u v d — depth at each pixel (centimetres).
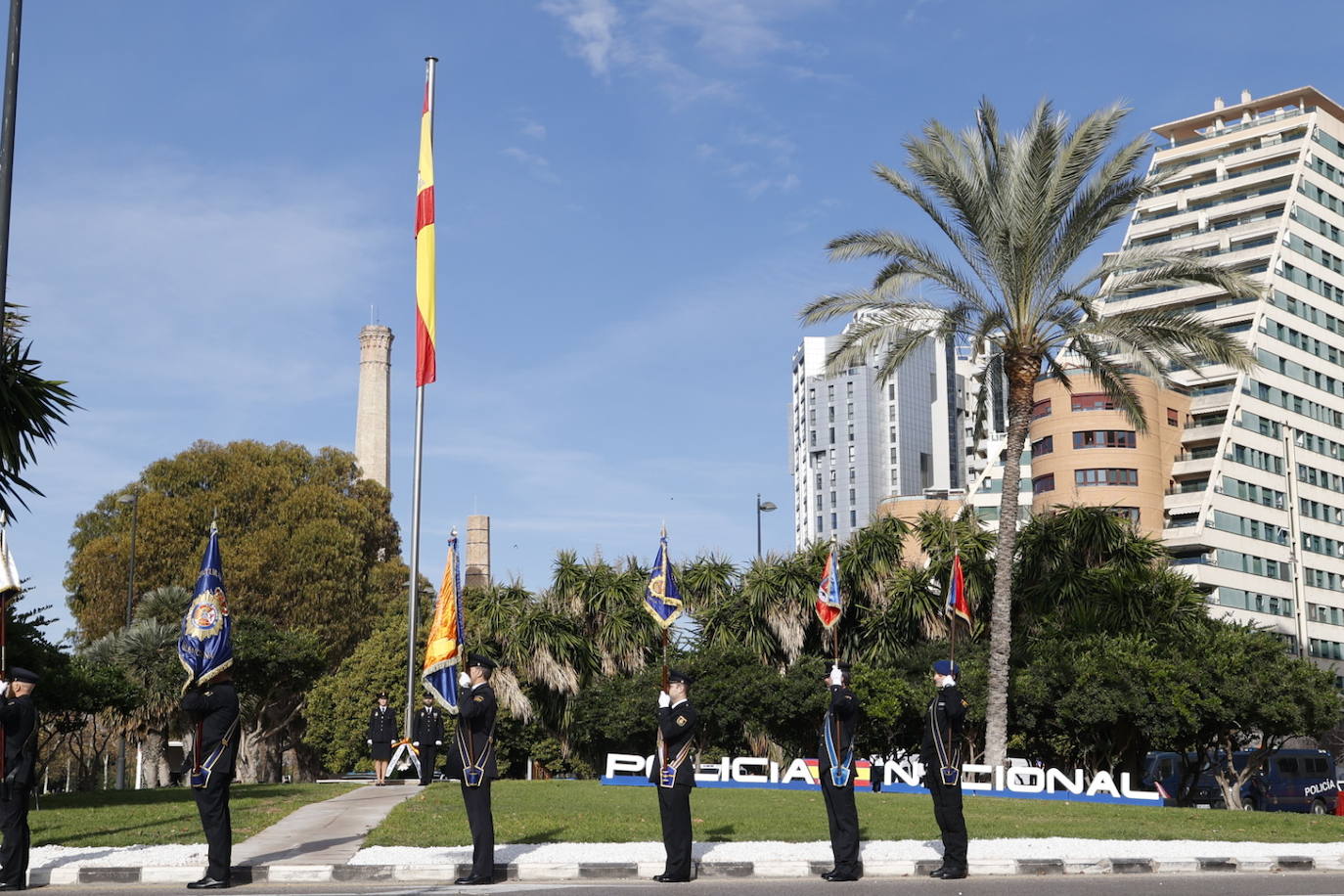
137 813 1892
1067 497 9106
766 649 4178
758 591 4122
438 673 2833
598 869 1314
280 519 6306
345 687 5134
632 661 4381
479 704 1278
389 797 2292
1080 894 1155
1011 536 3119
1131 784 4053
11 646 2709
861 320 3275
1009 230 2977
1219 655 3591
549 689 4269
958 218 3091
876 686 3653
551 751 4331
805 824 1766
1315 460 10431
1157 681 3441
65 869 1266
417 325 3006
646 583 4422
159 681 4544
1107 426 9112
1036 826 1816
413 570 2917
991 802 2408
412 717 2884
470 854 1394
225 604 1323
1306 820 2070
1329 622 10269
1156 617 3850
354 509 6606
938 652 3853
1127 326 3056
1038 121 2984
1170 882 1277
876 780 2775
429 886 1240
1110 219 3072
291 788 2612
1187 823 1939
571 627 4294
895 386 18712
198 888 1220
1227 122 11638
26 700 1245
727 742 4078
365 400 13525
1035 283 3098
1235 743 3944
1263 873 1406
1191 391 10075
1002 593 3105
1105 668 3466
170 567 6050
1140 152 2997
